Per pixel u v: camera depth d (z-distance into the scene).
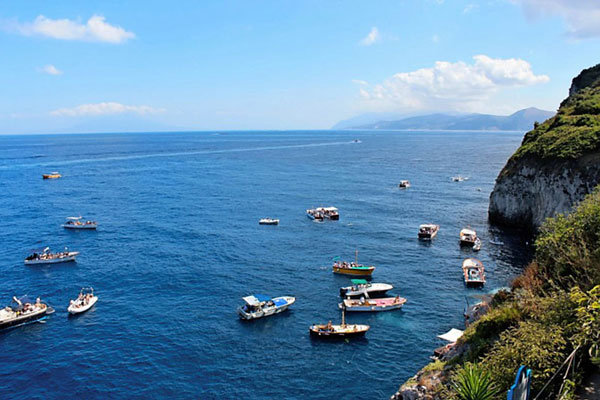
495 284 57.72
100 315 49.31
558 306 20.33
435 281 58.91
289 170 180.88
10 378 37.59
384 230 85.31
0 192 123.94
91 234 81.81
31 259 65.62
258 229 85.75
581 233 25.81
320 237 80.25
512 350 18.55
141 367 39.12
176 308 50.91
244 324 47.03
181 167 190.62
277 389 35.97
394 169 184.50
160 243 76.19
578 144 73.81
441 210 103.44
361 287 54.56
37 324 47.22
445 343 42.72
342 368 38.84
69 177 155.75
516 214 86.81
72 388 36.22
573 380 16.84
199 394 35.38
